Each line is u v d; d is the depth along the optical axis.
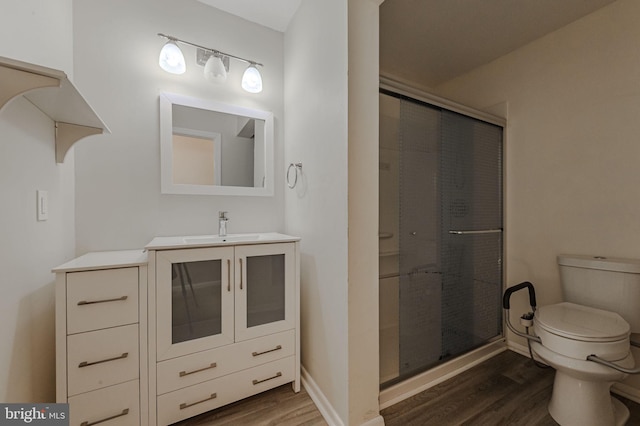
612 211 1.58
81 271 1.05
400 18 1.76
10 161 0.86
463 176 1.90
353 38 1.20
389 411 1.40
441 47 2.07
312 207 1.53
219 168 1.76
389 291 1.62
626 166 1.54
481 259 1.98
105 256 1.30
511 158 2.08
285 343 1.48
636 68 1.50
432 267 1.75
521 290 2.01
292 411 1.37
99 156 1.44
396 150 1.62
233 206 1.82
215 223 1.76
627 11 1.54
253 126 1.88
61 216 1.24
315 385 1.46
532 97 1.96
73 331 1.03
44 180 1.08
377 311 1.27
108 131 1.25
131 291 1.13
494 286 2.05
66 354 1.02
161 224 1.61
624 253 1.54
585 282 1.57
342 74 1.21
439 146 1.78
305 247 1.63
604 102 1.62
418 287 1.69
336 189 1.27
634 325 1.39
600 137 1.63
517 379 1.67
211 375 1.29
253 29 1.89
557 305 1.56
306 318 1.61
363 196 1.23
